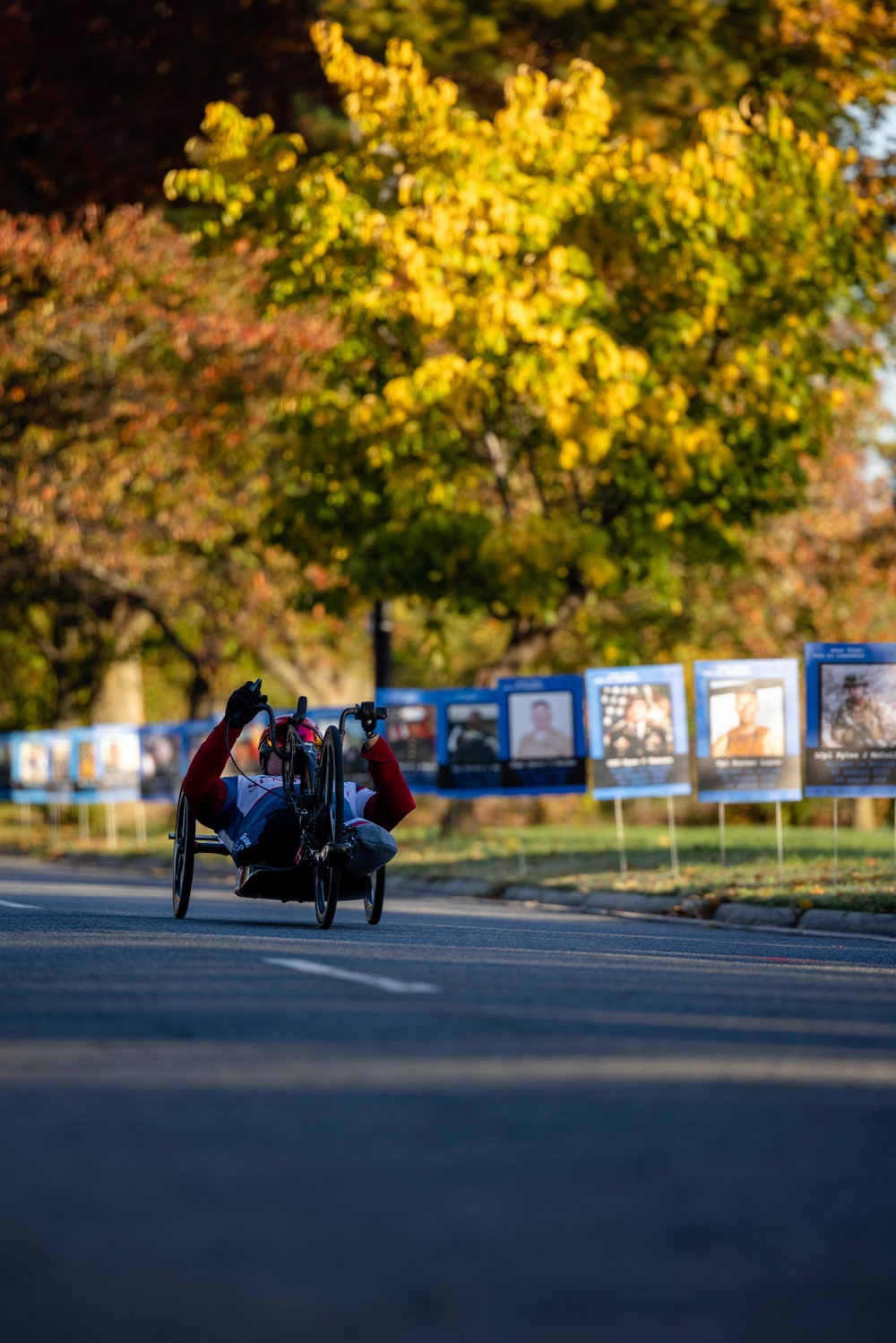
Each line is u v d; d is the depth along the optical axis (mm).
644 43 95625
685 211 71812
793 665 53875
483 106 100375
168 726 91875
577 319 71125
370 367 77562
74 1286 12062
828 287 76312
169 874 78938
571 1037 21109
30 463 99188
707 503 79062
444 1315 11422
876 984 28359
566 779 64500
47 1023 22125
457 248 70562
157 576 105688
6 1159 15391
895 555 110062
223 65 108312
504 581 74875
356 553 76938
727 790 53688
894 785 50938
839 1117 17031
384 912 48188
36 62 105625
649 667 57031
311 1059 19609
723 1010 24031
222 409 99188
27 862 92500
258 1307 11578
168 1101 17547
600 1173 14852
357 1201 13977
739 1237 13117
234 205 73938
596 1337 11086
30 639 136875
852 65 89812
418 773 73250
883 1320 11492
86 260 94938
